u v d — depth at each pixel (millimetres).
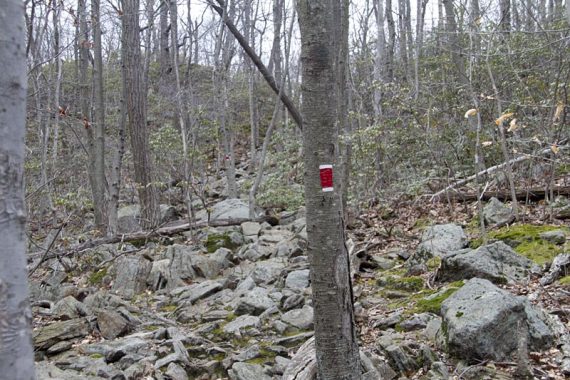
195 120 12852
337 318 3416
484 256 5910
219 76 15773
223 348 5336
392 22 16781
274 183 11828
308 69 3357
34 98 11281
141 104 11258
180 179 12727
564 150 8625
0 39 1540
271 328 5656
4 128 1539
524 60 9641
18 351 1551
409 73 16203
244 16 18266
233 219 10555
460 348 4242
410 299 5832
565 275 5512
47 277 8422
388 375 4270
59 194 11664
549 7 16250
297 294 6234
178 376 4676
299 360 4156
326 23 3342
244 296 6590
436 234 7219
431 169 10188
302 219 10000
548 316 4668
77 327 5887
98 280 8219
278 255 8414
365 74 15250
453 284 5770
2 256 1525
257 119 21500
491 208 7902
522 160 8516
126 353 5203
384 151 10281
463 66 10391
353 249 7461
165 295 7484
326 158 3369
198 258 8172
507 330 4262
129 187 14930
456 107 10086
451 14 11414
